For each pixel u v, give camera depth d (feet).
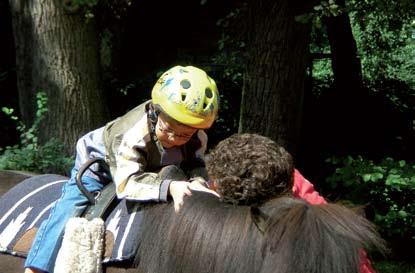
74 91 22.45
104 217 8.21
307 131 30.53
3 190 10.23
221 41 27.20
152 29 35.12
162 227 7.52
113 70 33.12
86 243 7.75
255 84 22.65
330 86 35.22
